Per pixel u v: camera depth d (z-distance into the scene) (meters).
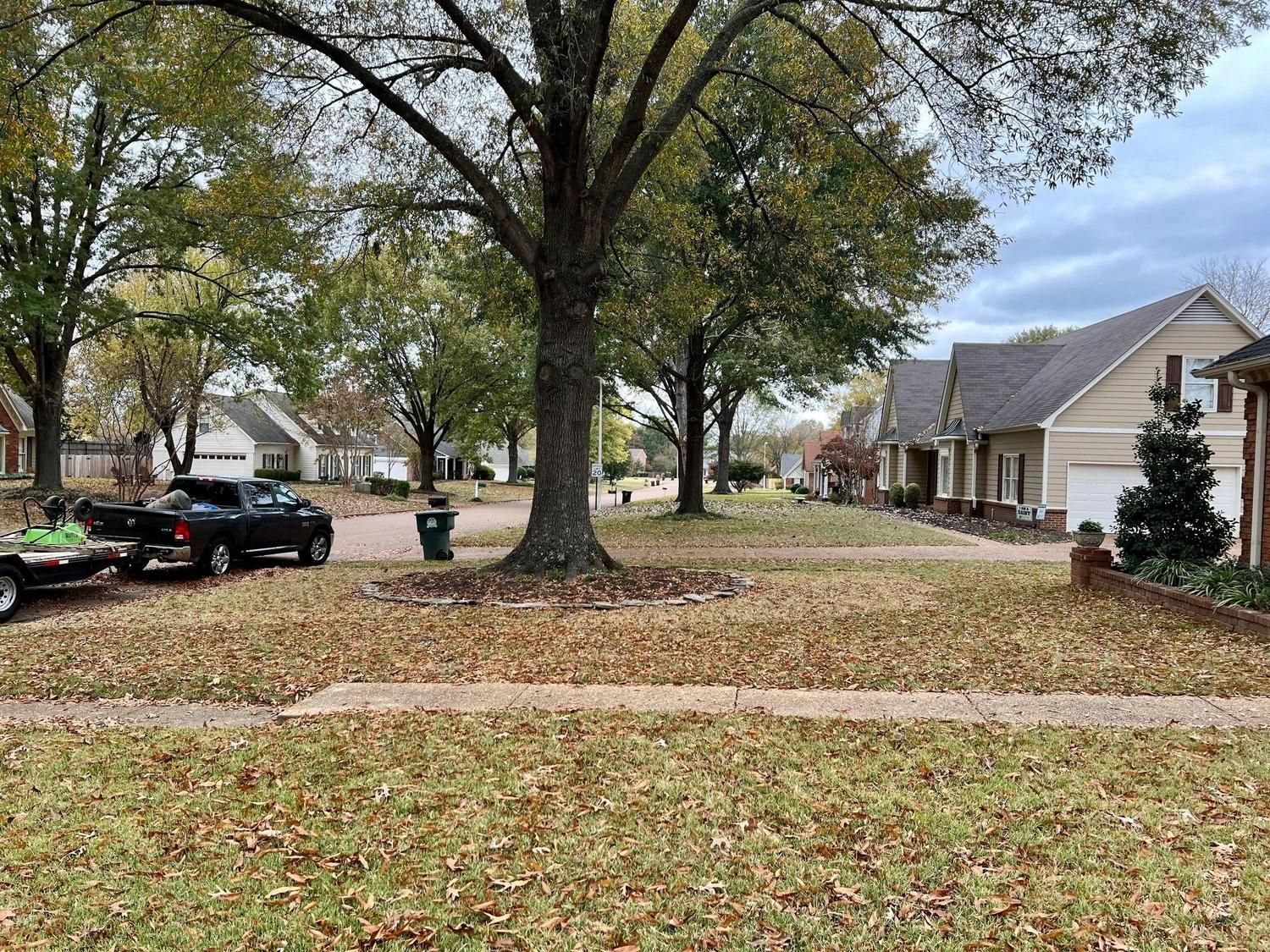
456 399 45.28
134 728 5.93
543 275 12.20
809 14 13.34
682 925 3.21
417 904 3.37
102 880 3.59
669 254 17.50
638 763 4.95
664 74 14.77
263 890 3.49
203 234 22.64
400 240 14.98
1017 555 17.41
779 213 15.95
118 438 24.72
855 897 3.38
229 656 8.01
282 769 4.94
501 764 4.96
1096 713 5.97
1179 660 7.55
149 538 13.69
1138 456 12.34
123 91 19.75
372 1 11.29
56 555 10.98
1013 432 26.86
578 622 9.51
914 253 16.17
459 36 12.10
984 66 11.48
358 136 13.92
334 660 7.81
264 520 15.38
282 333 26.19
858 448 40.53
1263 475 11.57
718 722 5.76
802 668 7.33
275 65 12.72
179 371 26.14
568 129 11.71
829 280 16.61
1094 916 3.24
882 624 9.36
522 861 3.72
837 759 4.99
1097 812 4.21
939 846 3.83
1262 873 3.55
